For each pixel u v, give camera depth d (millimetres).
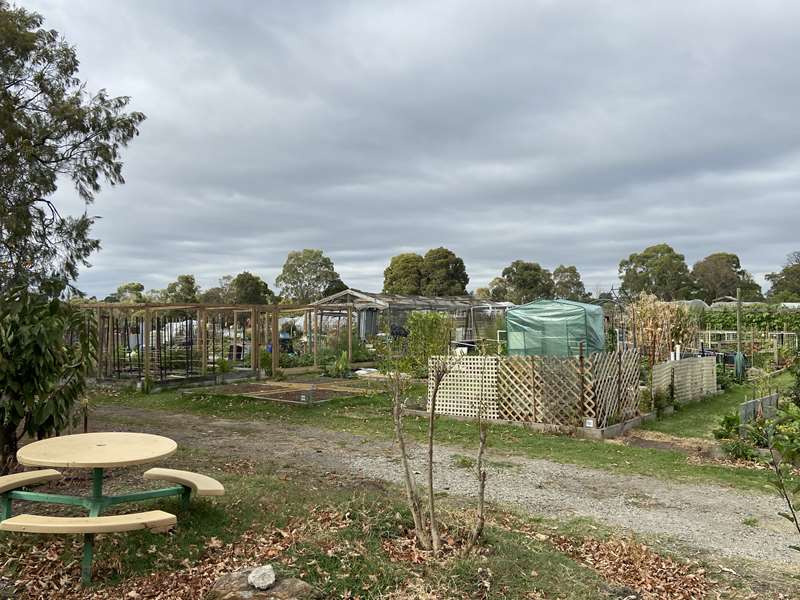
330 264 73438
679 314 20891
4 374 5914
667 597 4148
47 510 5328
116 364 21219
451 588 3867
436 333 20500
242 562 4273
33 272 14430
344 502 5586
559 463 8664
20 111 16469
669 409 13852
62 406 6387
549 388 11297
